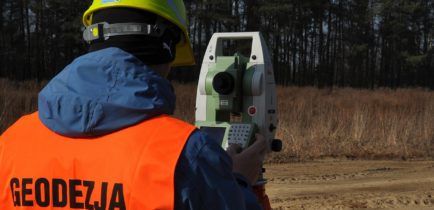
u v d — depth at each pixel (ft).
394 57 197.36
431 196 19.22
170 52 4.23
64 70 3.82
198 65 166.20
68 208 3.61
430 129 32.35
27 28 164.35
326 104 53.52
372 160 27.09
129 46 3.95
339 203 18.11
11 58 164.35
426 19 209.36
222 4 148.97
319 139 30.09
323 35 206.49
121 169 3.49
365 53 200.03
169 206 3.39
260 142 5.44
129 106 3.55
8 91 38.04
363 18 196.44
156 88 3.70
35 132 3.95
